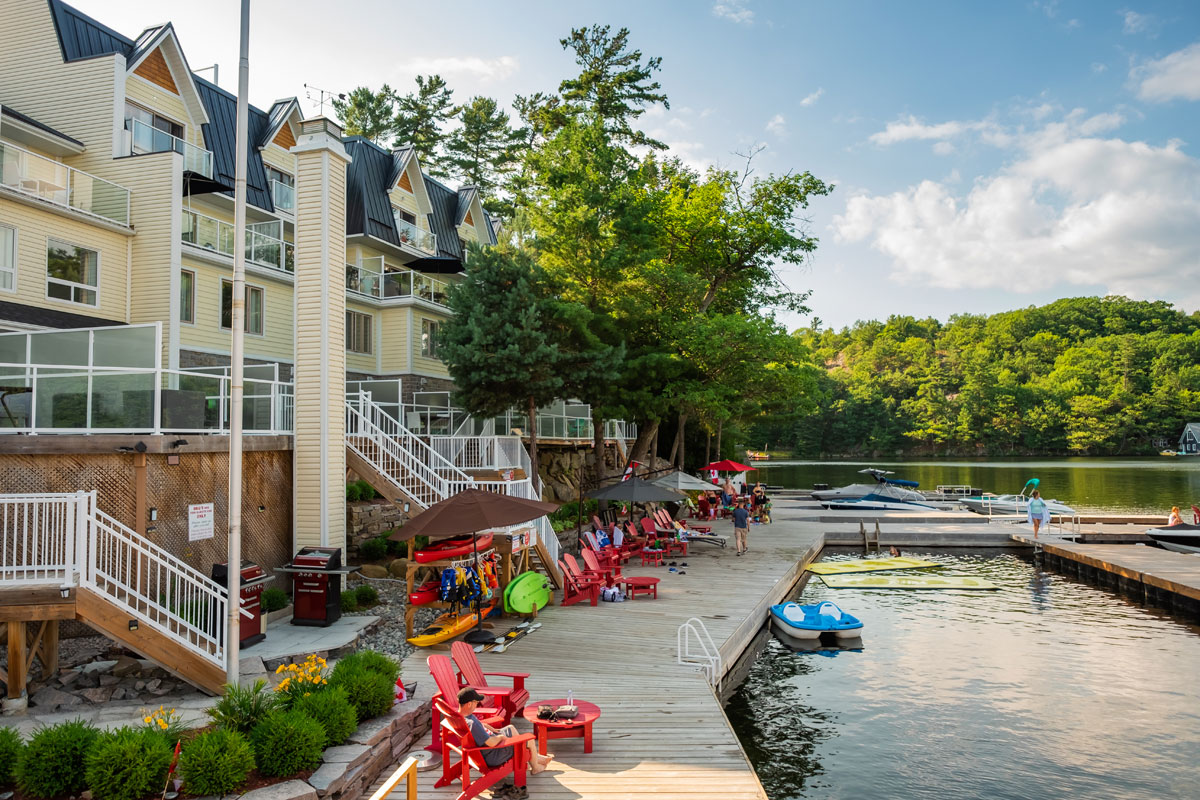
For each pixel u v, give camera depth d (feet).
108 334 42.91
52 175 66.23
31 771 21.31
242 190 30.89
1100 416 381.81
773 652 52.65
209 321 80.79
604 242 86.74
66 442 36.14
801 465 336.29
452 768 26.30
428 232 118.62
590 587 55.67
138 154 74.64
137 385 40.88
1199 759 35.50
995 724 39.81
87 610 28.63
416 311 105.60
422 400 98.07
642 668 39.73
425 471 59.11
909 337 581.12
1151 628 60.08
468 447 71.00
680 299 93.81
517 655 42.06
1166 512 136.36
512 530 52.24
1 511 35.06
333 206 53.83
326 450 52.08
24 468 35.65
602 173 87.61
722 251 114.62
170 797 21.59
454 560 44.60
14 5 79.46
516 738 24.99
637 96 129.90
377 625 45.16
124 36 86.38
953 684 46.16
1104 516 111.24
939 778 33.68
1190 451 367.45
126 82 79.36
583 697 35.04
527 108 167.94
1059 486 209.15
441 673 27.68
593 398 80.53
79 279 68.85
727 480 139.44
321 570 43.14
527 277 73.05
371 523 62.34
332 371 53.21
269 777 23.03
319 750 23.99
